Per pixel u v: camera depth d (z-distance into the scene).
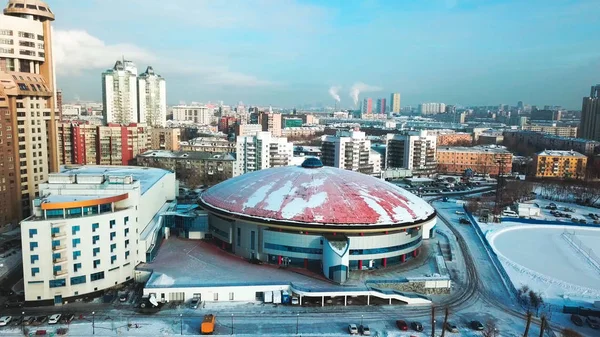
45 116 159.62
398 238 121.12
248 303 101.75
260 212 118.62
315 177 132.88
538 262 135.25
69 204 99.75
